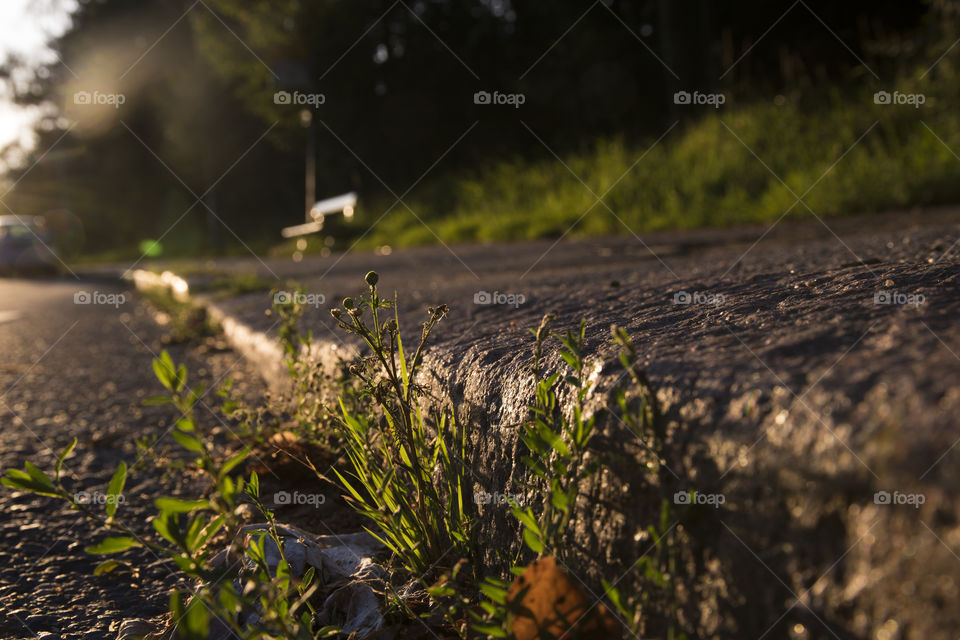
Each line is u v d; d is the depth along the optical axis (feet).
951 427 2.00
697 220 28.96
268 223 96.78
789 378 2.61
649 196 33.65
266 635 3.33
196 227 101.35
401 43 73.20
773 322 3.73
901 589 1.97
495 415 4.20
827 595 2.16
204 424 9.32
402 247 46.21
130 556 5.74
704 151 34.53
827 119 31.96
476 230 43.24
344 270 25.39
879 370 2.45
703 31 47.62
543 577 2.87
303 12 68.69
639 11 66.59
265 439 7.29
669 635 2.68
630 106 63.57
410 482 4.95
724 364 2.94
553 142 65.82
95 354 15.99
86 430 9.52
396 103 71.97
